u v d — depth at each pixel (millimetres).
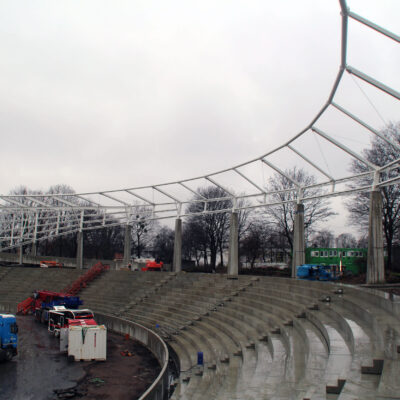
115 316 38531
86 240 90812
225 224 67938
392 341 12461
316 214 50062
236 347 21469
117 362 25234
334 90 25938
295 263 35875
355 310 18000
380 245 27656
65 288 50812
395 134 37938
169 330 29797
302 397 10930
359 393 9250
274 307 24609
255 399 11516
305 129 32031
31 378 21469
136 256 93750
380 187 28453
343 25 20328
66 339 27828
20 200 86312
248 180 41406
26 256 75000
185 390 17391
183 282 41031
